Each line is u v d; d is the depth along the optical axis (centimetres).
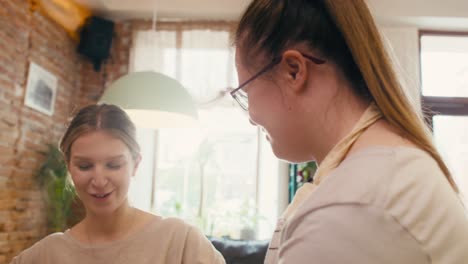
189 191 445
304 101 62
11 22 329
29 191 362
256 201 441
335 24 62
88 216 116
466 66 438
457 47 442
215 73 430
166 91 238
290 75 62
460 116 434
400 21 427
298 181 413
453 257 49
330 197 51
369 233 48
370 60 60
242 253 327
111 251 112
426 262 48
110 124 111
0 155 322
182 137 450
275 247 65
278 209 427
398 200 50
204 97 427
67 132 112
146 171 434
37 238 374
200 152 445
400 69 66
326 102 62
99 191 109
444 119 433
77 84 447
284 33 63
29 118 359
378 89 60
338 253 48
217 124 442
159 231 117
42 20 376
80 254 113
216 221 426
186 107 241
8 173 333
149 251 114
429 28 440
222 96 422
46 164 371
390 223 48
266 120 66
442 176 55
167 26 443
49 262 114
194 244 117
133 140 115
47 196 374
